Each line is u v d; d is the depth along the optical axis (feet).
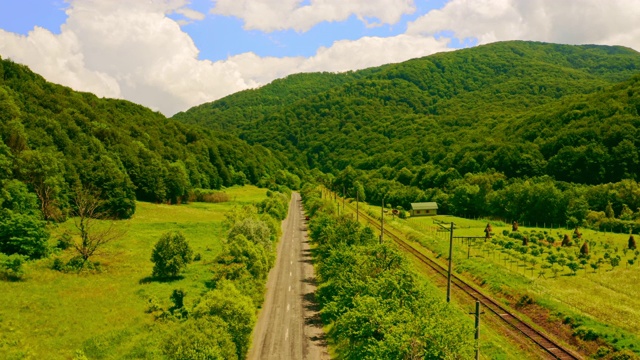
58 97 492.54
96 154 409.28
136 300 186.39
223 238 298.97
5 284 185.78
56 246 245.24
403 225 411.54
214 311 139.33
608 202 390.83
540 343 155.94
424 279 225.15
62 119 429.79
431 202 508.94
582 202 387.14
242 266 202.28
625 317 166.71
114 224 324.19
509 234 345.51
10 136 319.47
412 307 125.39
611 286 209.87
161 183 456.04
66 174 334.65
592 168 464.65
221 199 527.81
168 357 115.14
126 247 272.51
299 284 231.30
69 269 215.92
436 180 569.23
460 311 185.78
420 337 100.48
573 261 244.63
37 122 382.42
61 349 140.15
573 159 478.18
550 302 185.78
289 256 294.05
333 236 234.38
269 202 439.63
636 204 389.80
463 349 97.19
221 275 199.31
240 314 140.56
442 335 99.30
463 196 486.38
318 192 585.22
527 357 147.02
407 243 332.80
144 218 367.66
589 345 151.53
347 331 125.08
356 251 181.37
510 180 493.77
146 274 225.56
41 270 210.79
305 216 474.08
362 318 119.14
